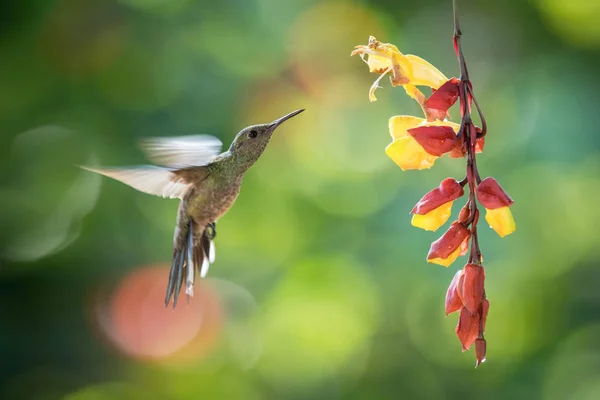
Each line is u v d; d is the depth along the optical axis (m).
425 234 10.70
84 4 10.43
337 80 11.27
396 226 10.88
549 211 10.77
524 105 11.05
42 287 10.68
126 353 10.84
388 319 11.16
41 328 10.64
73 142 10.38
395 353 11.38
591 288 11.00
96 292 10.71
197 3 10.82
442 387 11.27
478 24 11.42
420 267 10.63
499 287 10.95
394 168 11.14
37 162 10.41
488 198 4.98
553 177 10.78
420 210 5.10
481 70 11.32
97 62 10.41
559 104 10.88
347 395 11.35
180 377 11.16
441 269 10.57
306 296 11.27
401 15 11.43
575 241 10.85
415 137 5.04
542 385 11.06
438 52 11.41
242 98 10.73
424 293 10.79
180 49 10.65
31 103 10.31
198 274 7.21
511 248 10.72
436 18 11.46
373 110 11.38
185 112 10.48
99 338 10.78
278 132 11.12
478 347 4.89
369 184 11.18
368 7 11.29
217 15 10.85
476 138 5.10
